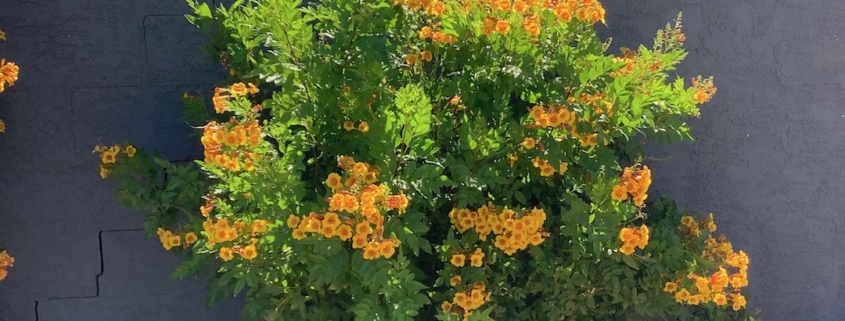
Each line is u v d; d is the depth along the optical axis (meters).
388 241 2.34
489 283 2.79
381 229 2.38
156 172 3.13
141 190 3.00
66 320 3.47
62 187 3.35
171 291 3.53
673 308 2.96
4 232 3.33
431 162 2.62
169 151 3.39
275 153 2.56
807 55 3.70
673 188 3.73
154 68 3.33
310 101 2.62
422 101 2.41
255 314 2.86
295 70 2.50
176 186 2.93
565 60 2.64
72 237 3.40
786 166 3.79
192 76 3.37
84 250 3.42
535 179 2.83
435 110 2.78
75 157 3.33
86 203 3.38
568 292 2.81
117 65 3.30
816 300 3.97
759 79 3.69
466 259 2.74
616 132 2.65
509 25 2.56
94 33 3.26
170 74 3.35
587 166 2.72
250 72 2.76
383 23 2.58
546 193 2.94
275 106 2.59
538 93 2.66
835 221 3.90
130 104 3.34
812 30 3.69
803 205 3.85
